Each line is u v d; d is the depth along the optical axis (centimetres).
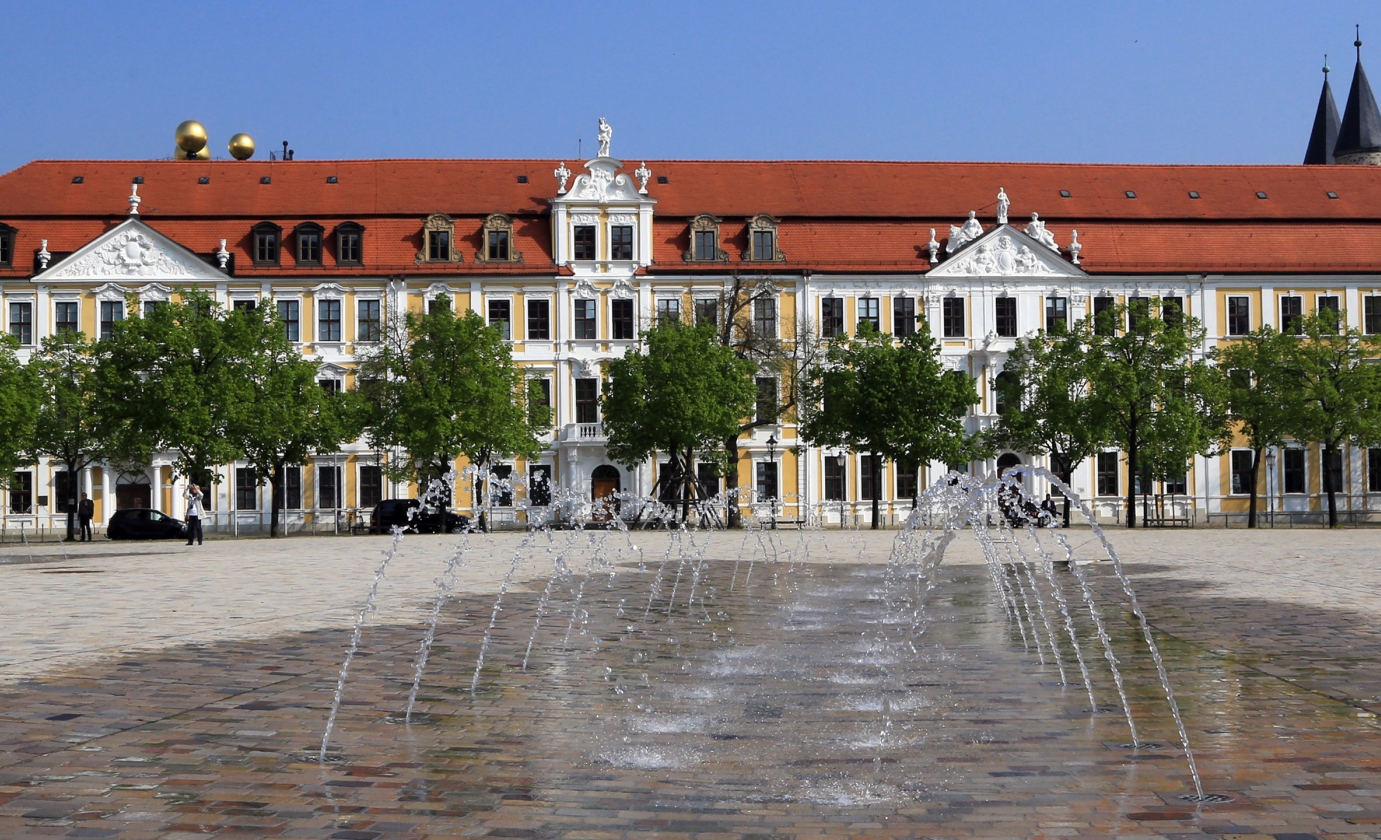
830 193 7825
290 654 1638
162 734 1145
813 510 7381
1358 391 6531
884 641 1788
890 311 7538
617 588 2653
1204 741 1123
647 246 7444
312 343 7306
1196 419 6331
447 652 1675
